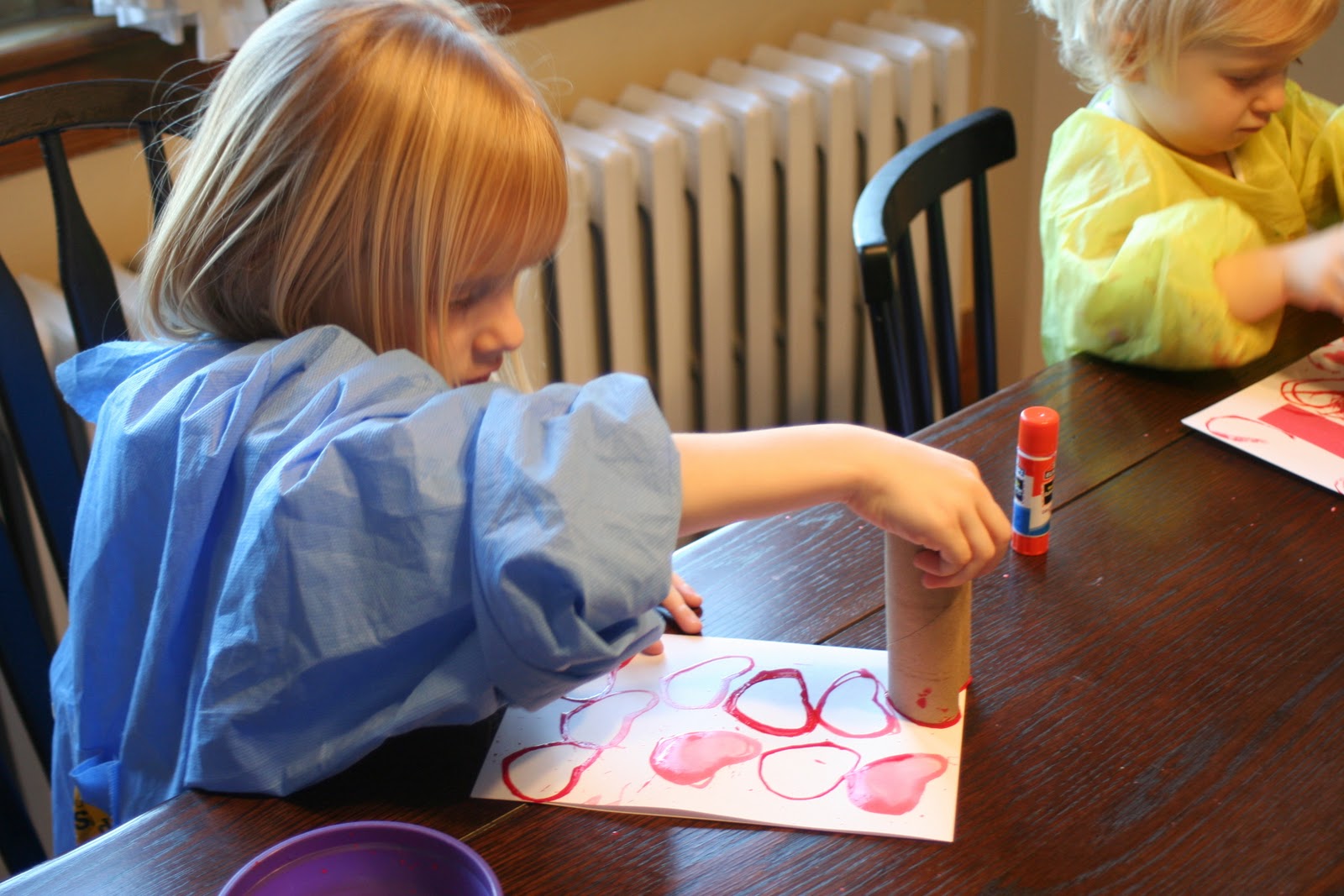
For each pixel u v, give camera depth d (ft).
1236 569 2.65
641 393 2.19
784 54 5.70
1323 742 2.20
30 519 4.21
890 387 3.62
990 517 2.21
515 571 1.95
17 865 3.54
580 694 2.39
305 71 2.31
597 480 2.05
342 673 2.09
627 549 2.02
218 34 4.21
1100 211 3.62
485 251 2.44
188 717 2.28
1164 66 3.51
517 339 2.65
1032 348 7.68
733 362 5.98
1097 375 3.43
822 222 5.92
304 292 2.47
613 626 2.10
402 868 1.82
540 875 1.99
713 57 6.00
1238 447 3.05
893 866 1.99
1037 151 7.09
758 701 2.35
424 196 2.32
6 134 3.30
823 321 6.14
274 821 2.10
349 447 2.05
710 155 5.21
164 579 2.24
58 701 2.72
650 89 5.64
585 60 5.56
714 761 2.21
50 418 3.62
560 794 2.15
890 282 3.51
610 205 4.98
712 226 5.38
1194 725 2.25
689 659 2.47
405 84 2.32
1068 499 2.92
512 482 2.01
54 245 4.52
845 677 2.40
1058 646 2.46
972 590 2.62
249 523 2.07
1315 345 3.53
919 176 3.89
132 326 4.04
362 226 2.36
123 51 4.59
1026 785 2.13
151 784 2.41
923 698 2.24
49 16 4.62
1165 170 3.66
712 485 2.27
